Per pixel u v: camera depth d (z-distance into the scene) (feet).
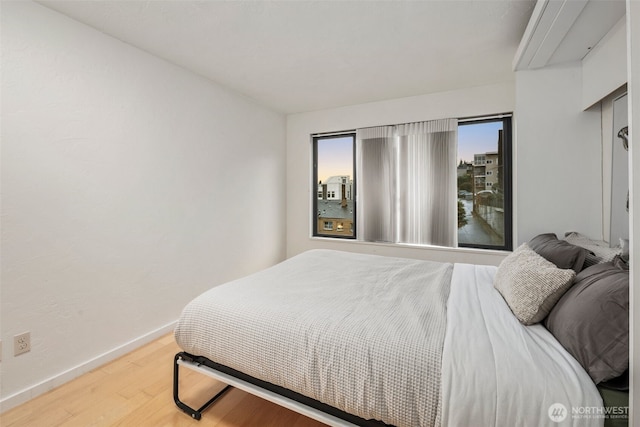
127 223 7.14
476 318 4.15
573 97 6.97
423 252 10.98
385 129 11.48
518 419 2.81
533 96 7.27
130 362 6.71
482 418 2.90
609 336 3.03
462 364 3.20
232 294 5.24
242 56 7.80
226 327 4.56
